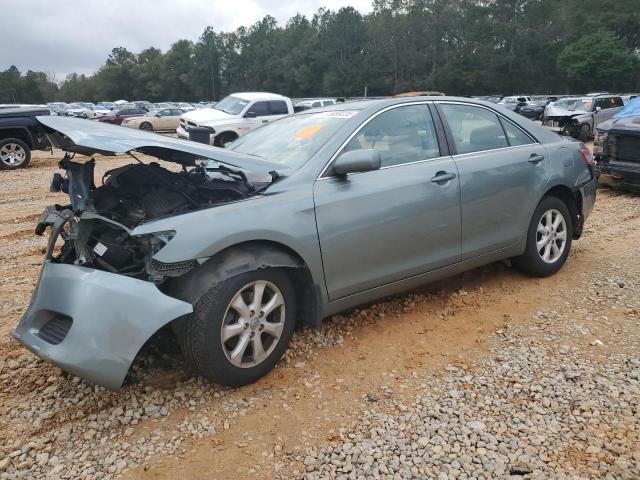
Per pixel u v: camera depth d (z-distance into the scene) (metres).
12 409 3.04
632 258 5.33
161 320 2.75
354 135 3.68
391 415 2.91
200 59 107.75
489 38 78.00
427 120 4.09
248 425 2.84
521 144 4.65
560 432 2.73
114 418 2.92
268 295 3.21
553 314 4.11
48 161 15.37
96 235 3.19
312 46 89.69
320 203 3.35
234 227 3.01
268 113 17.86
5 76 122.12
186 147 3.20
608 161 8.54
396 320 4.08
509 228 4.42
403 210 3.70
